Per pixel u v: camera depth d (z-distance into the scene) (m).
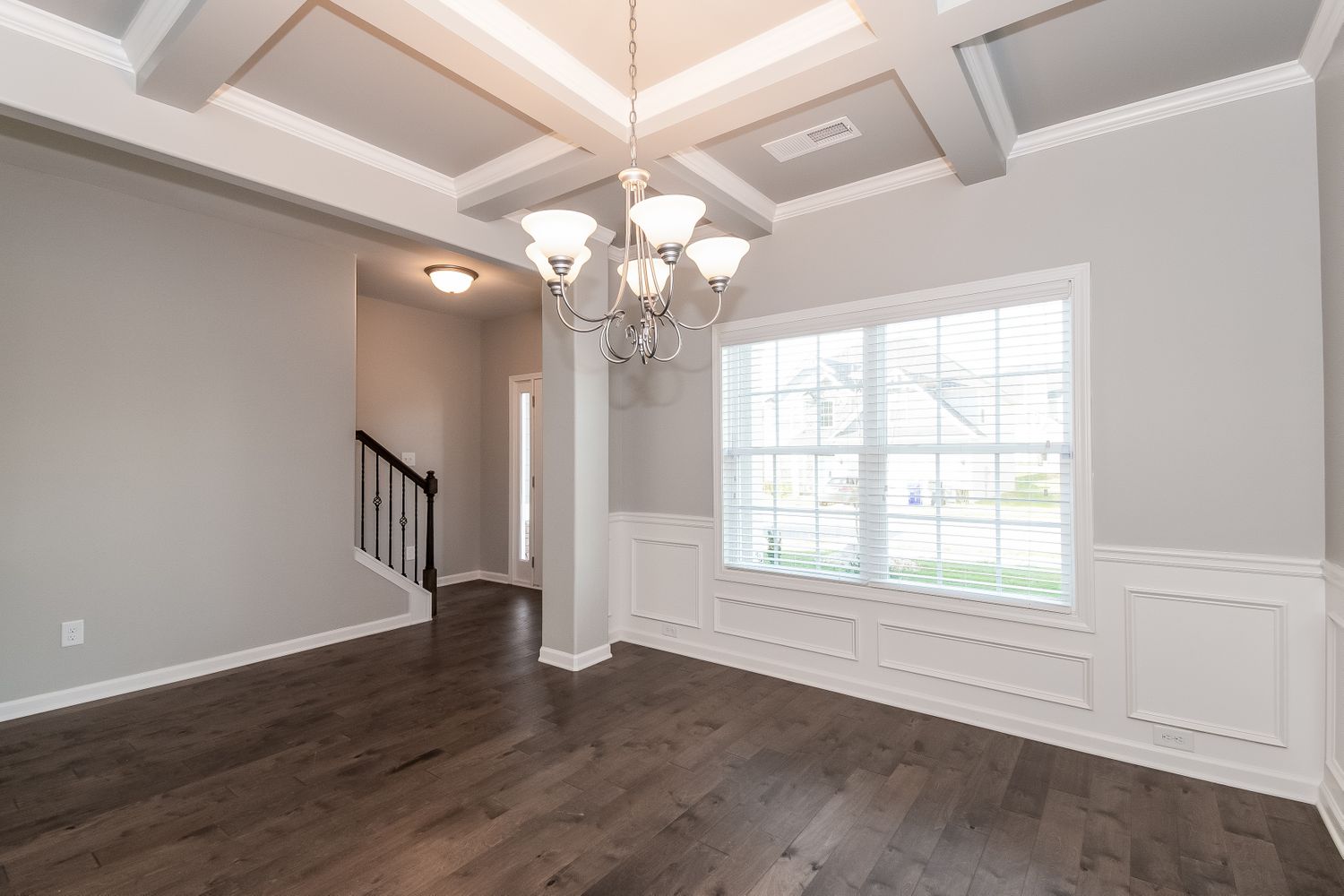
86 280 3.33
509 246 3.67
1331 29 2.08
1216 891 1.91
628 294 4.34
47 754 2.73
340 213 2.95
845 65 2.10
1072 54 2.29
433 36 1.94
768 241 3.71
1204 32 2.17
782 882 1.96
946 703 3.12
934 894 1.90
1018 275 2.91
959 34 1.94
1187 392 2.55
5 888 1.90
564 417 3.90
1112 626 2.71
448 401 6.25
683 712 3.19
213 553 3.77
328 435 4.32
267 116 2.62
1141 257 2.64
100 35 2.18
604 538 4.04
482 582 6.37
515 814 2.30
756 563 3.79
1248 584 2.45
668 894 1.90
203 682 3.60
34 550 3.17
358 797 2.41
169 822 2.25
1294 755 2.37
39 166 3.12
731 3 2.03
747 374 3.84
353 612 4.45
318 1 1.99
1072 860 2.05
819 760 2.70
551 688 3.51
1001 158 2.80
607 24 2.12
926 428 3.20
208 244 3.77
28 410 3.16
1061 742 2.81
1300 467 2.36
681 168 2.93
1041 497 2.89
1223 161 2.49
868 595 3.35
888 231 3.28
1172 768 2.58
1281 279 2.39
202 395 3.73
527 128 2.81
